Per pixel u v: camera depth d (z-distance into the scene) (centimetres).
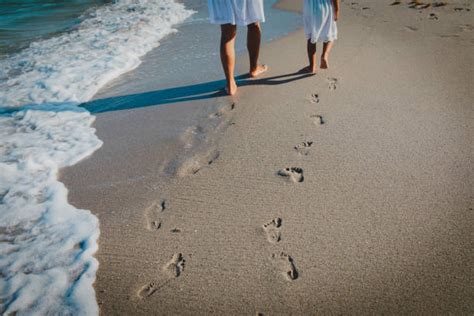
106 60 517
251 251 208
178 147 308
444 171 248
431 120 303
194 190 258
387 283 182
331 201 236
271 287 187
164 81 439
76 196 263
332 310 173
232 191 254
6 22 770
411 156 265
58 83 452
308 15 371
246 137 311
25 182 280
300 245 208
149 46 573
